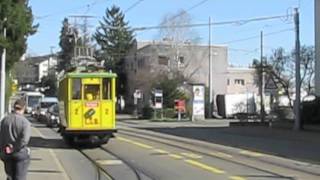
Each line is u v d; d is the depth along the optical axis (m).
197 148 31.16
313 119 50.41
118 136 41.31
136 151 29.64
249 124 59.44
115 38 130.88
